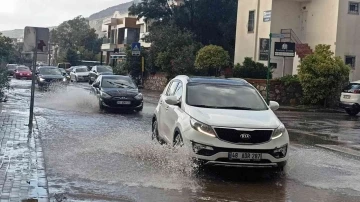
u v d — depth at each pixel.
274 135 9.28
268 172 10.02
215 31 48.22
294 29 37.22
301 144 14.55
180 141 9.80
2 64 23.38
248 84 11.41
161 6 49.47
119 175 9.09
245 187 8.73
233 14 47.19
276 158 9.24
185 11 47.44
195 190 8.30
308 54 32.41
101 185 8.35
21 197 7.14
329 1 34.53
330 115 25.84
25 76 54.69
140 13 49.75
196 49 40.12
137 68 45.41
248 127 9.17
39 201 7.02
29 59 78.56
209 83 11.16
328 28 34.62
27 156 10.16
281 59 37.06
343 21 34.09
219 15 47.16
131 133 14.27
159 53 41.19
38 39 14.86
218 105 10.38
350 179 9.72
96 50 102.19
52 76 35.41
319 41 35.44
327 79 28.95
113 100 21.22
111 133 14.35
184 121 9.81
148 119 19.14
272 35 25.44
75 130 14.89
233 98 10.67
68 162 10.09
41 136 13.41
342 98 25.89
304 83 29.50
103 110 21.69
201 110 9.88
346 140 15.85
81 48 92.56
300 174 10.01
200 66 35.44
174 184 8.62
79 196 7.63
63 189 8.00
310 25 36.31
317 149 13.62
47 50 14.98
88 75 50.78
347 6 34.16
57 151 11.25
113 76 23.42
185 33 41.97
